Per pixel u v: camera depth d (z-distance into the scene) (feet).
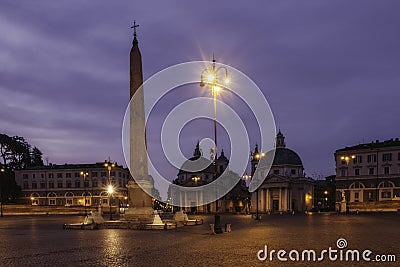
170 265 44.34
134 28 117.80
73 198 383.65
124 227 111.96
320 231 96.37
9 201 368.68
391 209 253.85
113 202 380.78
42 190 387.14
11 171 384.27
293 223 146.00
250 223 150.92
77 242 72.59
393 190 308.60
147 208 116.37
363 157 325.01
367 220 152.46
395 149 310.65
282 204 378.12
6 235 92.43
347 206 250.98
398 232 88.53
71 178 386.93
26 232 103.04
